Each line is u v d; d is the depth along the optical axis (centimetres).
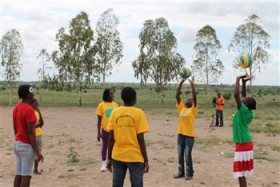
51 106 4638
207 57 5672
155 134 1977
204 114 3441
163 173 1053
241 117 788
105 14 4881
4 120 2811
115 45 4938
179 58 5684
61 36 4841
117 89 12569
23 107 695
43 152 1395
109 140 631
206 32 5622
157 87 5716
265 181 972
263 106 5072
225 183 948
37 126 966
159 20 5609
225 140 1723
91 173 1059
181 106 995
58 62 4966
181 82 983
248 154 789
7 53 4919
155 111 3894
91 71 4838
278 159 1278
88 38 4753
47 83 5266
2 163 1199
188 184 939
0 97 6769
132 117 611
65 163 1198
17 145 695
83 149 1468
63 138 1789
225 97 5694
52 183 951
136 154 609
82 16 4778
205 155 1334
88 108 4356
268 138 1872
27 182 704
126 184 939
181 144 995
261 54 5156
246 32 5175
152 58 5644
